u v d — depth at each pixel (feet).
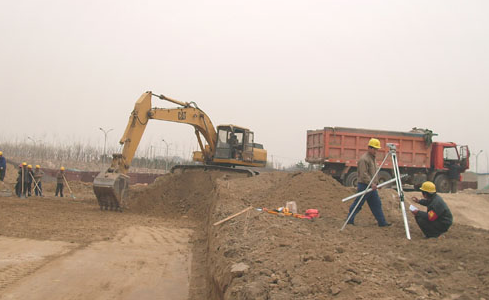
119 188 56.08
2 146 169.99
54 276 24.77
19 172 70.69
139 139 59.41
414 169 74.59
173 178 66.69
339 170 71.36
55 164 159.84
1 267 25.77
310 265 14.56
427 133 73.72
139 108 59.11
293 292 12.47
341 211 35.01
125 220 49.88
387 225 28.55
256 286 13.14
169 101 63.77
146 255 31.65
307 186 40.34
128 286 23.86
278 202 37.55
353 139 70.79
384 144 72.02
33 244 32.81
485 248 17.70
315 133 73.87
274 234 21.30
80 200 70.69
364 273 13.84
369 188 26.86
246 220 26.16
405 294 11.94
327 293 12.26
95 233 39.27
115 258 30.09
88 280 24.49
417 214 23.95
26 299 20.76
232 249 19.43
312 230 24.76
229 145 69.82
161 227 46.47
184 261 30.37
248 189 50.39
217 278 17.52
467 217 57.62
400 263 15.17
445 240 20.90
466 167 77.30
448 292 12.28
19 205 56.85
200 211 59.47
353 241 20.99
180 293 22.99
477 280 13.29
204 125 69.10
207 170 67.97
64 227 41.32
